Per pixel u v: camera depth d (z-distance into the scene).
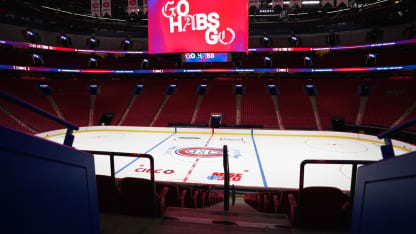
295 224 3.29
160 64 35.97
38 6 24.62
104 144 18.16
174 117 27.77
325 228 3.18
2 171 0.97
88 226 1.63
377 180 1.53
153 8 11.47
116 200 3.48
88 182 1.66
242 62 35.12
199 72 34.09
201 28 11.07
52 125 24.41
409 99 24.67
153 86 34.06
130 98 31.55
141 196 3.37
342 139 20.20
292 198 3.84
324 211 3.14
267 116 26.86
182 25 11.19
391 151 1.83
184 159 13.84
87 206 1.63
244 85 33.03
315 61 33.75
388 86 27.48
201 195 6.61
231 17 10.95
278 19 30.73
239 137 21.17
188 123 26.98
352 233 1.91
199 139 20.19
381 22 29.88
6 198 0.99
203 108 29.06
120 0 23.81
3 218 0.97
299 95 29.86
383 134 1.88
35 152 1.14
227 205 3.68
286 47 31.98
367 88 28.30
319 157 14.25
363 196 1.74
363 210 1.72
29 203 1.11
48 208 1.24
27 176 1.10
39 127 23.47
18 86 28.78
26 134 1.09
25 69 28.50
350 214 3.06
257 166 12.56
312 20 27.95
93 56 34.38
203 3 11.02
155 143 18.53
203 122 27.02
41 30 31.20
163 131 23.73
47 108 27.28
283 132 21.92
